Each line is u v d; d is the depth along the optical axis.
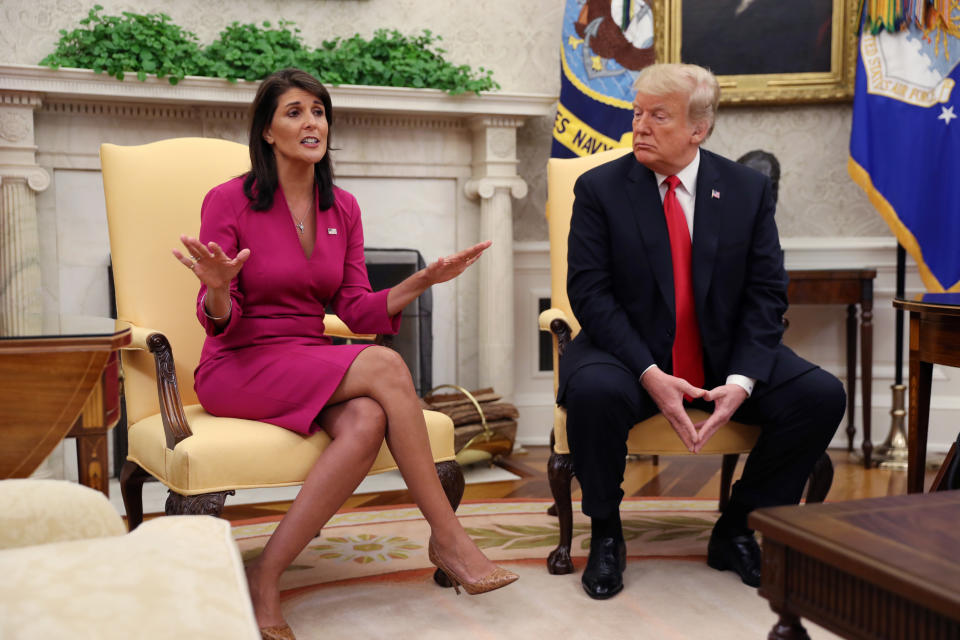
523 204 4.41
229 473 1.91
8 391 1.55
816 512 1.16
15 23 3.63
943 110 3.62
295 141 2.12
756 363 2.21
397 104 3.89
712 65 4.18
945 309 2.14
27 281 3.52
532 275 4.41
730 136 4.28
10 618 0.64
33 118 3.55
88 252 3.71
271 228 2.16
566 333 2.51
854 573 0.99
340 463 1.93
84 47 3.55
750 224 2.30
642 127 2.25
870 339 3.75
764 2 4.13
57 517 0.93
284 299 2.17
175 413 1.97
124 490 2.23
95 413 1.68
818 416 2.19
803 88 4.15
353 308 2.23
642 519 2.90
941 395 4.14
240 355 2.12
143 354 2.31
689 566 2.40
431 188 4.21
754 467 2.29
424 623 2.01
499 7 4.32
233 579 0.75
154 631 0.66
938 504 1.19
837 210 4.25
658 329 2.28
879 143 3.76
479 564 2.01
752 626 1.97
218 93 3.65
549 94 4.31
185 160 2.47
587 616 2.04
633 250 2.29
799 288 3.78
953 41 3.59
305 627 1.99
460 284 4.30
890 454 3.82
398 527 2.86
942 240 3.65
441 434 2.16
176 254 1.82
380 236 4.16
